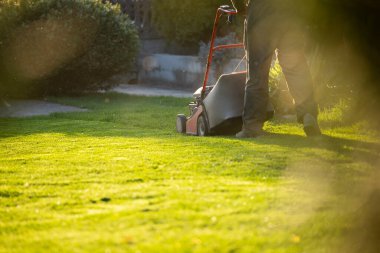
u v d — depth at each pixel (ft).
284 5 39.34
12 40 92.63
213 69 101.71
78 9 93.56
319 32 38.93
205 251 17.38
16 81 95.25
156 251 17.33
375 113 43.96
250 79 41.19
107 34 95.81
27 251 17.90
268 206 21.72
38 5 93.56
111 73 98.73
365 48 38.55
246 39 41.42
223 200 22.38
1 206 23.48
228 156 32.42
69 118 69.62
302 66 39.99
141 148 38.09
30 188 26.53
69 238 18.83
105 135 50.44
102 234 19.03
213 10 109.50
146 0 128.67
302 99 39.83
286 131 44.83
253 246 17.95
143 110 75.15
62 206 22.94
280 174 27.48
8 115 77.20
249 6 40.55
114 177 28.09
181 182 25.94
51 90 97.91
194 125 49.62
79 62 94.68
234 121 45.32
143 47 127.03
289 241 18.65
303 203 22.27
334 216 21.13
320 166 29.17
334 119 45.96
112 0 133.08
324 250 18.40
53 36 92.43
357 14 36.45
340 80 48.24
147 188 24.97
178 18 111.45
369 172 27.73
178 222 19.90
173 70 114.42
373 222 20.76
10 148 43.62
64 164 32.78
